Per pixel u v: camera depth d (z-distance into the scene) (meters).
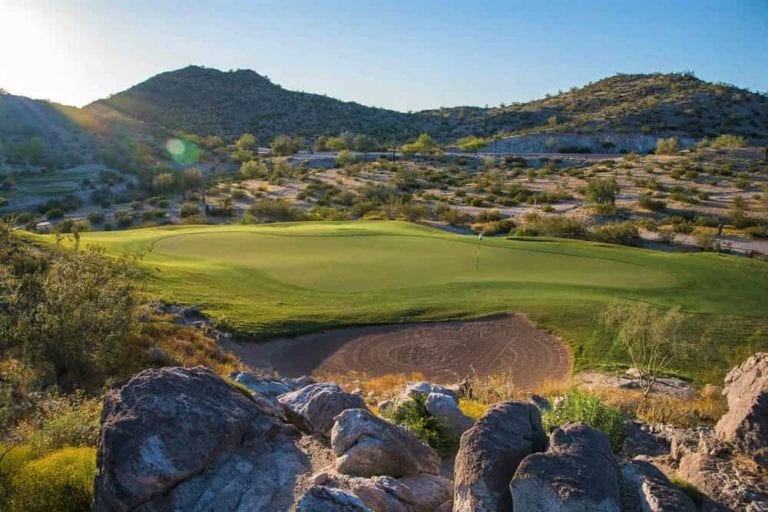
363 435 8.48
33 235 33.88
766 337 23.03
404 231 43.50
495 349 22.77
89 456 8.72
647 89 188.12
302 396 10.07
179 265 31.61
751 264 34.16
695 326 23.73
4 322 17.88
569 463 6.18
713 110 155.38
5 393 12.77
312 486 7.05
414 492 7.78
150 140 148.12
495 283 29.45
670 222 63.38
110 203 90.56
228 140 187.25
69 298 17.83
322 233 41.56
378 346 23.17
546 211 70.94
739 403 8.62
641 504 6.31
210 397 8.63
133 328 19.64
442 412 10.80
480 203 76.50
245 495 7.37
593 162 105.69
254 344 23.09
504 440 7.00
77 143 142.62
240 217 74.12
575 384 18.33
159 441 7.49
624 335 20.16
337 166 113.56
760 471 7.42
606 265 33.50
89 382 16.59
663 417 14.68
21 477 8.33
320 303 26.95
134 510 7.12
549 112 188.25
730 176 86.12
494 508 6.34
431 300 27.17
